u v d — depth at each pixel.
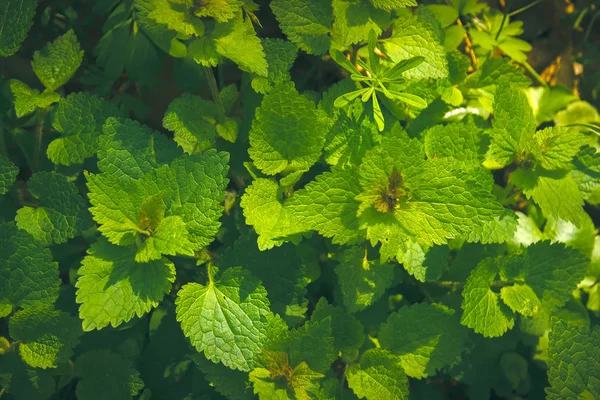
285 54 0.50
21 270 0.46
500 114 0.49
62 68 0.50
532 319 0.54
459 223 0.45
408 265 0.50
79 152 0.49
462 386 0.59
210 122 0.49
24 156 0.54
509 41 0.59
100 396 0.49
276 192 0.48
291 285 0.50
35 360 0.47
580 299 0.58
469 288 0.49
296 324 0.50
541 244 0.51
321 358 0.47
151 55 0.55
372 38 0.46
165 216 0.45
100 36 0.58
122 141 0.46
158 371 0.52
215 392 0.52
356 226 0.46
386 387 0.49
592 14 0.66
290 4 0.49
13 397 0.49
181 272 0.54
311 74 0.61
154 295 0.44
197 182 0.45
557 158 0.49
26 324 0.47
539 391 0.57
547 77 0.66
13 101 0.51
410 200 0.46
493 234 0.50
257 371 0.47
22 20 0.47
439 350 0.51
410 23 0.49
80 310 0.43
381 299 0.53
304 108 0.47
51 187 0.49
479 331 0.49
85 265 0.44
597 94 0.65
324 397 0.49
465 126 0.51
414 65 0.46
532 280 0.51
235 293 0.46
